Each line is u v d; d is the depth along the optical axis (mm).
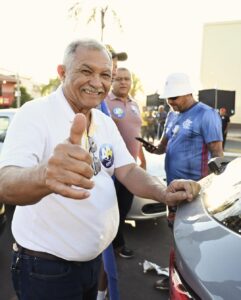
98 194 1550
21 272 1530
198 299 1131
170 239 3893
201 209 1587
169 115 3258
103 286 2457
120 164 1805
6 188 1088
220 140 2686
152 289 2928
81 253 1509
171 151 2902
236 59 22953
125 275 3143
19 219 1542
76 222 1479
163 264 3320
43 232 1469
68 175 916
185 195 1617
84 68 1457
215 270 1124
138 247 3686
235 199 1486
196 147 2748
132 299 2787
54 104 1479
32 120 1404
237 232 1286
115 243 3363
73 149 924
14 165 1263
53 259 1478
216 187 1790
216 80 23516
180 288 1235
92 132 1604
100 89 1492
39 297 1510
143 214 3877
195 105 2809
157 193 1702
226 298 1017
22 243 1515
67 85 1503
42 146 1398
